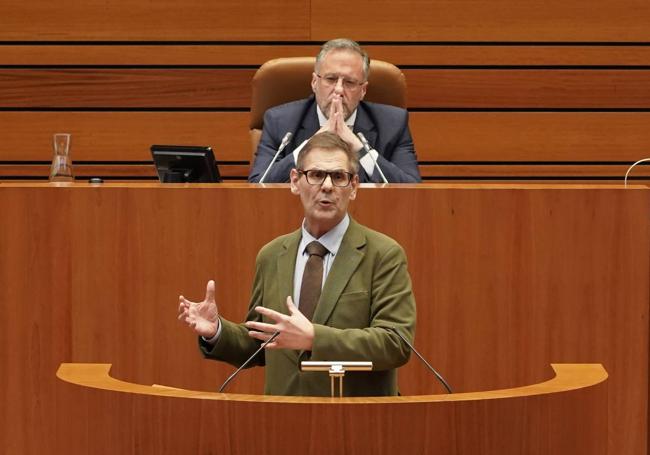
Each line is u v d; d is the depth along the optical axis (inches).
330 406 327.0
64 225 500.7
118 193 501.0
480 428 333.7
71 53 812.6
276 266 423.2
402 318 401.7
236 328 418.0
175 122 816.3
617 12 819.4
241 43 815.1
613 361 504.4
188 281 503.2
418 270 503.2
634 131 824.3
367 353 384.5
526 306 503.2
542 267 503.5
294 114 627.5
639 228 503.2
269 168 563.2
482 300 503.2
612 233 503.2
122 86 814.5
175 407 335.0
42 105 814.5
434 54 816.3
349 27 813.2
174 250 502.3
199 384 504.1
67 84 813.9
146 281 502.0
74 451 357.7
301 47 813.2
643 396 502.9
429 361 503.2
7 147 815.1
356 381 403.2
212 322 411.2
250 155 817.5
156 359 502.3
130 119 815.1
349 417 326.6
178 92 815.1
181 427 334.3
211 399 332.2
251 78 814.5
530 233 503.2
